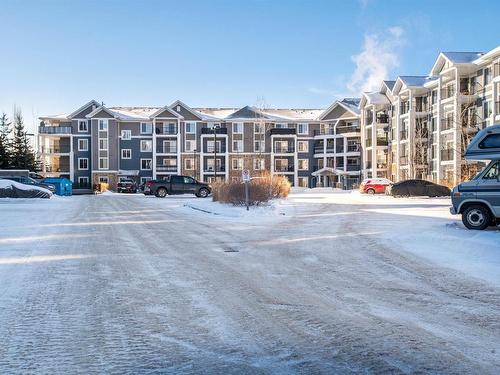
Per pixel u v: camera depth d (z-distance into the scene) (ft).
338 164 250.16
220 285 25.86
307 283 26.55
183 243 41.86
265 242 42.60
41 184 140.87
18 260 32.60
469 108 146.61
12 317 19.92
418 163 171.83
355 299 23.16
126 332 18.15
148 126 253.03
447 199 115.44
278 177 113.29
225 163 252.62
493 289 25.18
